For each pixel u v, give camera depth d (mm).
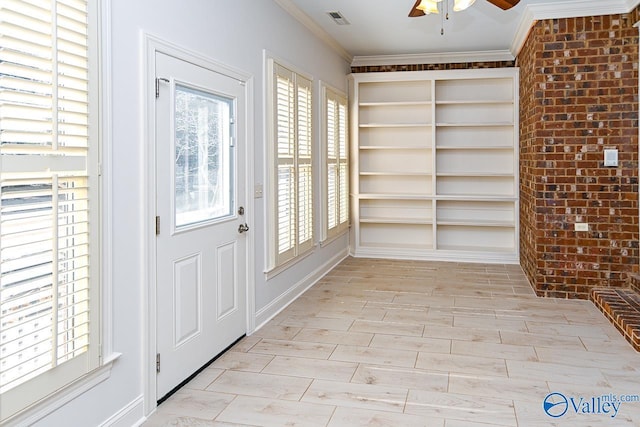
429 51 6645
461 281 5590
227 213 3510
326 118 5801
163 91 2719
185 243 2959
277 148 4289
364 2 4613
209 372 3164
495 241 7000
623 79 4664
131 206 2465
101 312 2213
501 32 5703
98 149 2166
